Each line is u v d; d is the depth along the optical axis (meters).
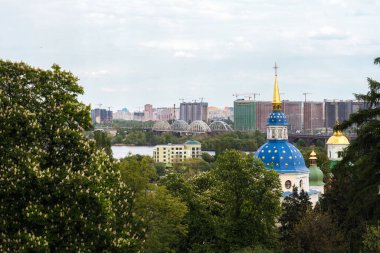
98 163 73.75
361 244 103.44
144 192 103.31
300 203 138.25
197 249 119.56
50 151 73.50
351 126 83.25
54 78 78.69
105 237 68.38
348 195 83.69
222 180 126.62
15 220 66.81
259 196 123.25
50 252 66.44
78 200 68.38
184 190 124.50
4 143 69.31
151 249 98.88
